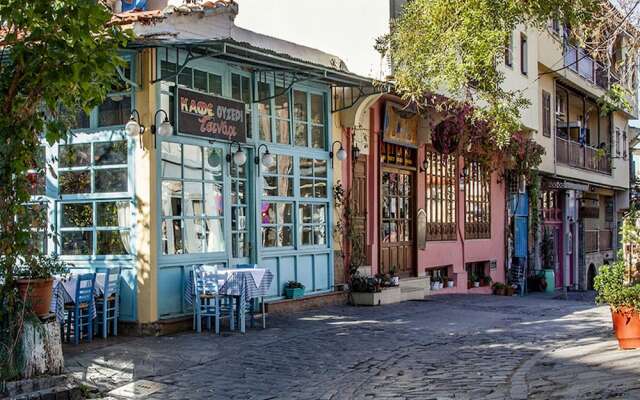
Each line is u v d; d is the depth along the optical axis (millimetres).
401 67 14312
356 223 16562
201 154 12320
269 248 13961
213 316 11758
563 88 28391
